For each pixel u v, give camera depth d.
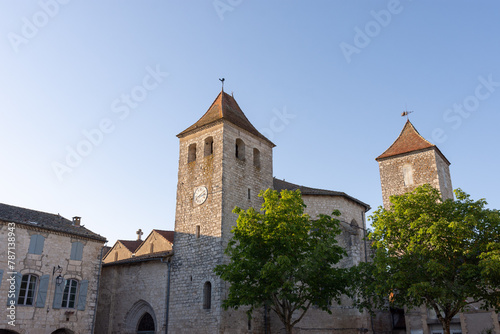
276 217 23.97
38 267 29.27
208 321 28.70
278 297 24.55
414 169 36.44
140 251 44.19
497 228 21.25
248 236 23.95
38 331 28.22
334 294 24.12
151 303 32.84
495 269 18.53
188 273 31.48
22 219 30.14
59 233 30.92
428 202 23.12
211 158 33.47
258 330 30.39
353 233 33.00
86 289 31.61
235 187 32.88
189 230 32.78
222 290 28.84
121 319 34.38
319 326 30.22
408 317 31.86
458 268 21.27
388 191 37.06
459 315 29.62
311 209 33.81
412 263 22.12
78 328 30.50
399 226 23.17
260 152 36.75
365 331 30.77
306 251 24.11
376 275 22.78
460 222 20.55
